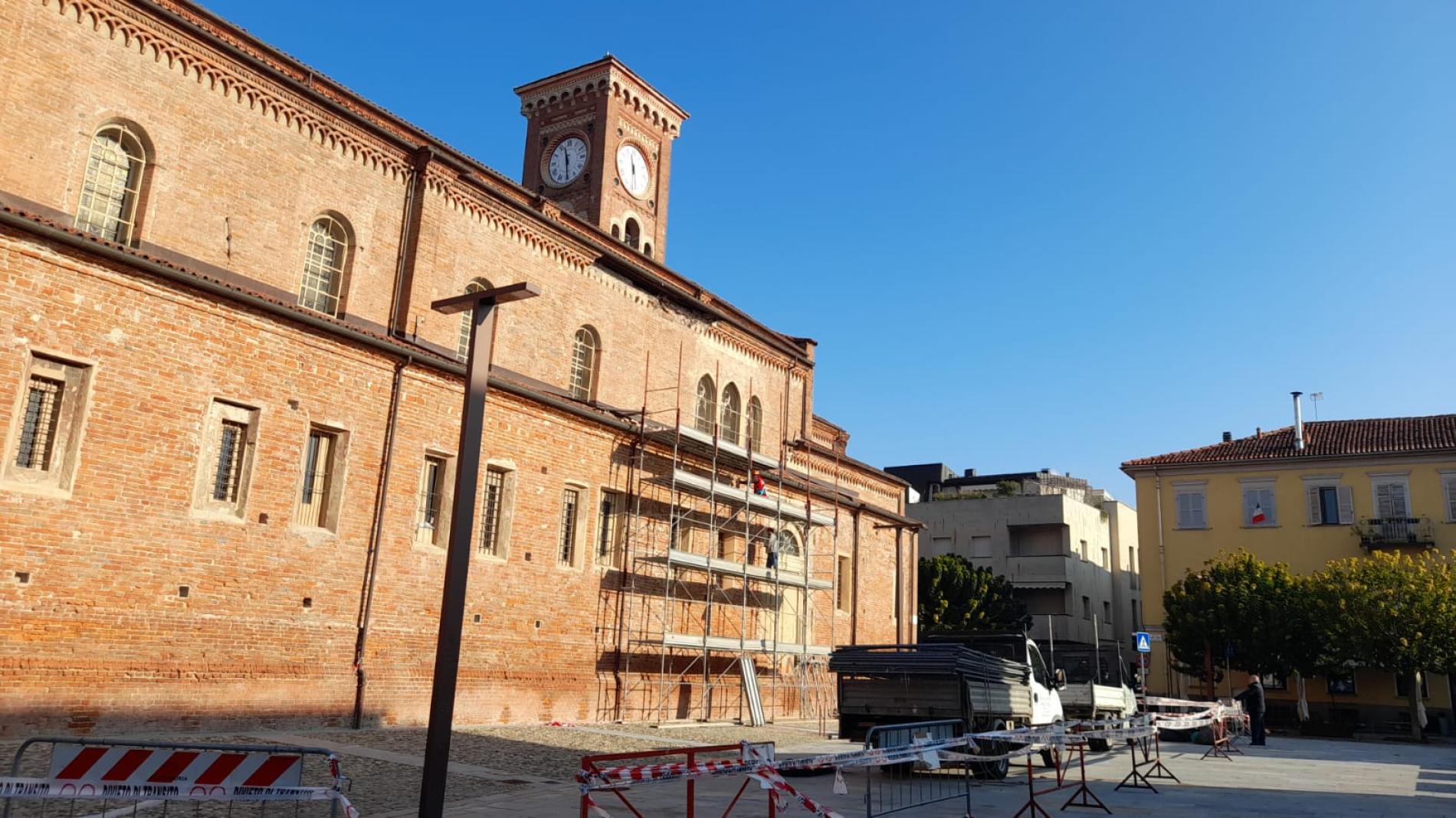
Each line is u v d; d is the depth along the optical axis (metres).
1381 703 41.31
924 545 63.16
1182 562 47.53
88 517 15.84
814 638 35.00
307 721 18.56
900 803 14.06
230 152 19.72
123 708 15.87
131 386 16.58
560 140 40.09
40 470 15.58
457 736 19.56
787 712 32.50
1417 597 37.16
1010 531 61.19
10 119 16.39
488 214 24.94
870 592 39.12
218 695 17.17
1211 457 47.97
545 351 26.14
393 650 20.33
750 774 9.65
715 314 32.66
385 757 15.97
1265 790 16.98
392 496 20.73
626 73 39.81
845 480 40.84
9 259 15.23
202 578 17.27
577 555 25.23
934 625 50.75
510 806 12.48
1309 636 38.78
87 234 16.12
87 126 17.47
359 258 21.95
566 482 25.06
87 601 15.70
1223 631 40.03
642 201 40.44
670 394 30.84
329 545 19.41
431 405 21.84
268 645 18.16
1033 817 12.85
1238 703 32.59
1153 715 19.05
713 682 29.17
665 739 21.56
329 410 19.73
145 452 16.69
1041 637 58.03
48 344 15.59
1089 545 62.97
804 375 38.66
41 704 14.92
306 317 19.17
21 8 16.72
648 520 27.64
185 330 17.45
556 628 24.23
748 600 31.48
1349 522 44.94
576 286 27.50
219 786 7.28
